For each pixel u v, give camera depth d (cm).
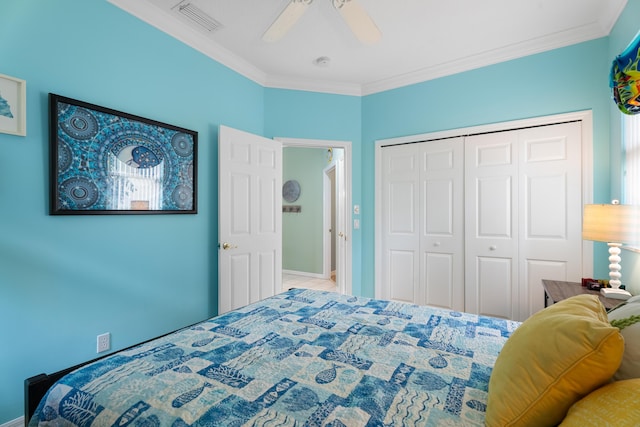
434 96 326
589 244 257
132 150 221
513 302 288
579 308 93
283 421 82
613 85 181
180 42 257
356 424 81
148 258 234
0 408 162
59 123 182
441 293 324
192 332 144
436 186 327
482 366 112
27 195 171
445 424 81
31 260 173
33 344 174
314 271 582
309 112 358
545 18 241
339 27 254
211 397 92
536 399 73
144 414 85
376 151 358
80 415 90
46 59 179
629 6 201
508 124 288
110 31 210
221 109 297
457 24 248
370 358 119
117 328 214
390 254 353
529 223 281
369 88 361
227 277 286
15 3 167
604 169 249
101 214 202
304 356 120
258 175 317
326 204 570
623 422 54
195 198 267
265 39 209
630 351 76
